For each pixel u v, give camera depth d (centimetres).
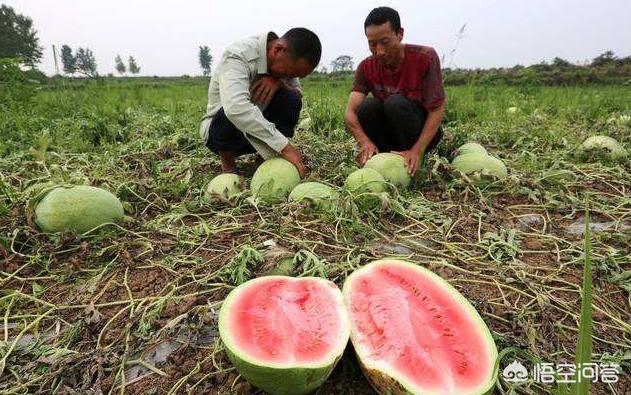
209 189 263
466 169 291
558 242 222
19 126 442
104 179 288
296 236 219
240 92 264
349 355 142
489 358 124
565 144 394
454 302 141
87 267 199
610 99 650
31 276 196
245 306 136
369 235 220
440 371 120
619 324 162
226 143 299
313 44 268
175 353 147
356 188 247
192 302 171
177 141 400
